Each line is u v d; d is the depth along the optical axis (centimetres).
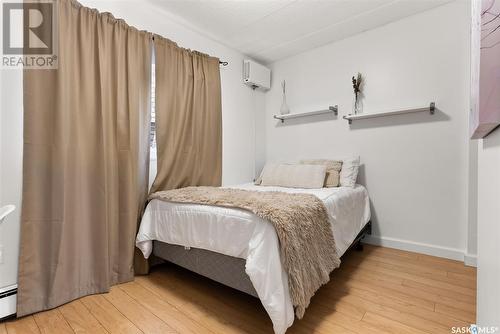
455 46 224
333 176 257
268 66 358
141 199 211
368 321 138
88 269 172
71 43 166
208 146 267
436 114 233
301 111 326
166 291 176
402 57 251
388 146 260
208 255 160
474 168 209
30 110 149
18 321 142
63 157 157
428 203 239
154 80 229
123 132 193
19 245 149
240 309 152
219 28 263
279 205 141
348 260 225
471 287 174
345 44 288
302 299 118
